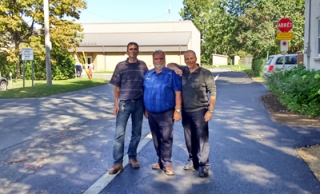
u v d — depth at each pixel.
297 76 11.34
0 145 7.06
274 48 29.86
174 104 5.24
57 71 27.06
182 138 7.52
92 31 49.31
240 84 21.00
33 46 25.38
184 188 4.70
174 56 45.66
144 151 6.51
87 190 4.66
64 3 25.31
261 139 7.21
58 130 8.47
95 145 7.01
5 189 4.73
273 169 5.38
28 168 5.60
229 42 33.22
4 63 27.88
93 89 19.47
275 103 12.25
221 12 32.44
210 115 5.09
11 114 10.91
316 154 6.09
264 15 29.30
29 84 22.97
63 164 5.79
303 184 4.77
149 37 47.19
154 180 5.02
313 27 14.73
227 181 4.93
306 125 8.46
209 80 5.11
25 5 24.06
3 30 24.84
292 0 28.41
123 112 5.39
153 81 5.21
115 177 5.15
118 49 45.66
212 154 6.21
